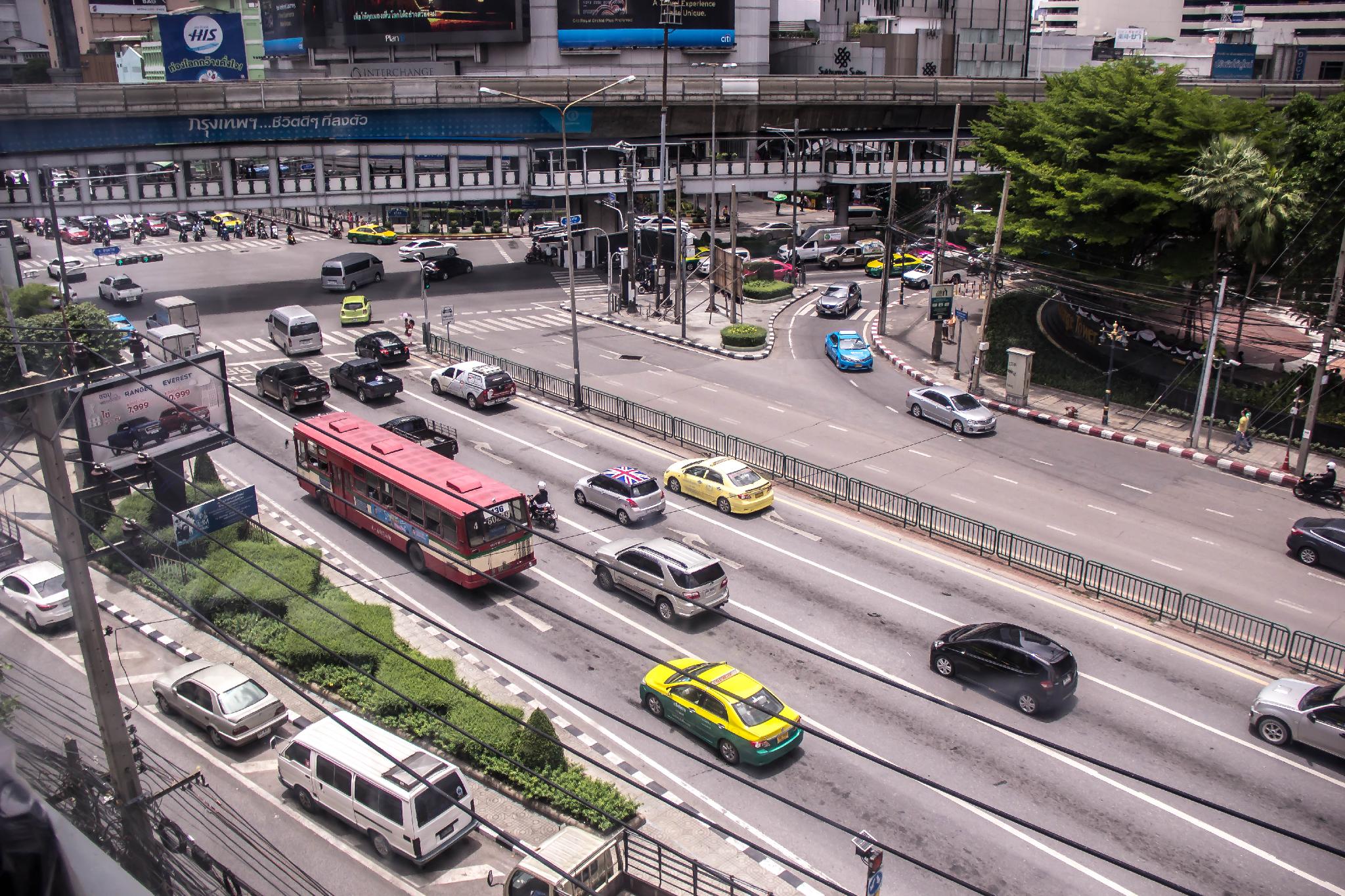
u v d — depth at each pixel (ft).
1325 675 79.71
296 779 65.36
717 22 299.38
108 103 197.47
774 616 89.81
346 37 303.27
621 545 94.22
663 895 55.98
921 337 193.16
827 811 65.31
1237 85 309.42
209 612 85.97
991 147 178.70
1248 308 165.58
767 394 156.76
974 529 106.93
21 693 44.47
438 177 231.71
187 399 101.96
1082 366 167.32
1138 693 78.28
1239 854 61.16
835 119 287.48
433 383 156.25
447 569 94.17
